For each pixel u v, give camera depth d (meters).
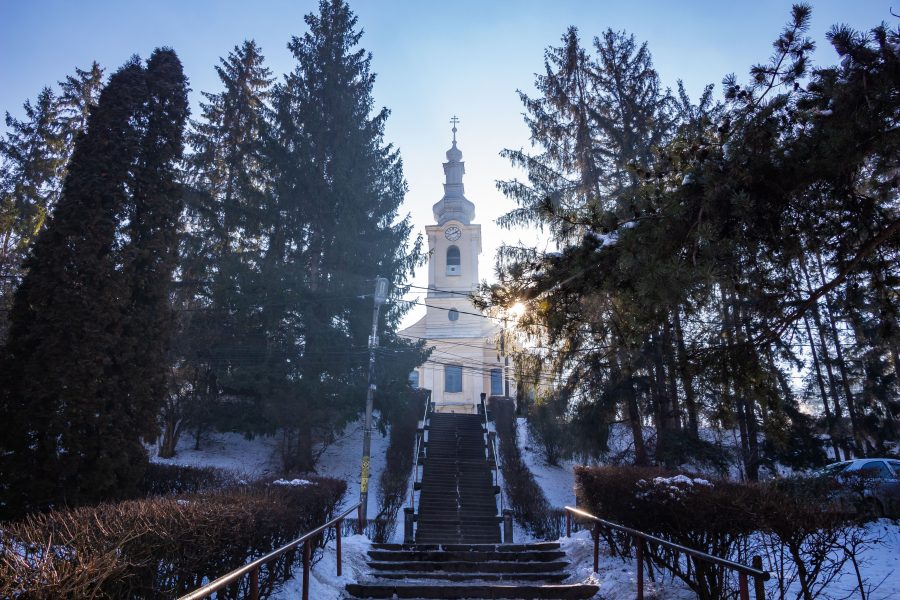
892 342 6.56
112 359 16.00
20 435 14.38
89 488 14.41
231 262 27.64
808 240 5.87
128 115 18.41
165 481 16.91
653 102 23.83
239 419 27.94
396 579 10.11
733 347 6.18
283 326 28.05
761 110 5.59
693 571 7.32
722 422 6.34
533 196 22.66
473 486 26.45
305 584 7.18
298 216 30.53
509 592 8.69
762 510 6.37
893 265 6.11
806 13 5.30
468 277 49.22
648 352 17.20
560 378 20.33
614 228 6.05
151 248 17.69
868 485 10.41
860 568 8.35
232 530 6.24
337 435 32.28
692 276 5.19
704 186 5.47
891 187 5.84
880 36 4.93
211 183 35.12
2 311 25.66
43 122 32.75
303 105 32.22
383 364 29.25
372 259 30.44
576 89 24.91
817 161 5.25
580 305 6.32
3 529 4.27
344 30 34.72
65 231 16.38
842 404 28.89
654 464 19.00
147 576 5.05
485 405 39.00
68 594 3.74
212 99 37.22
